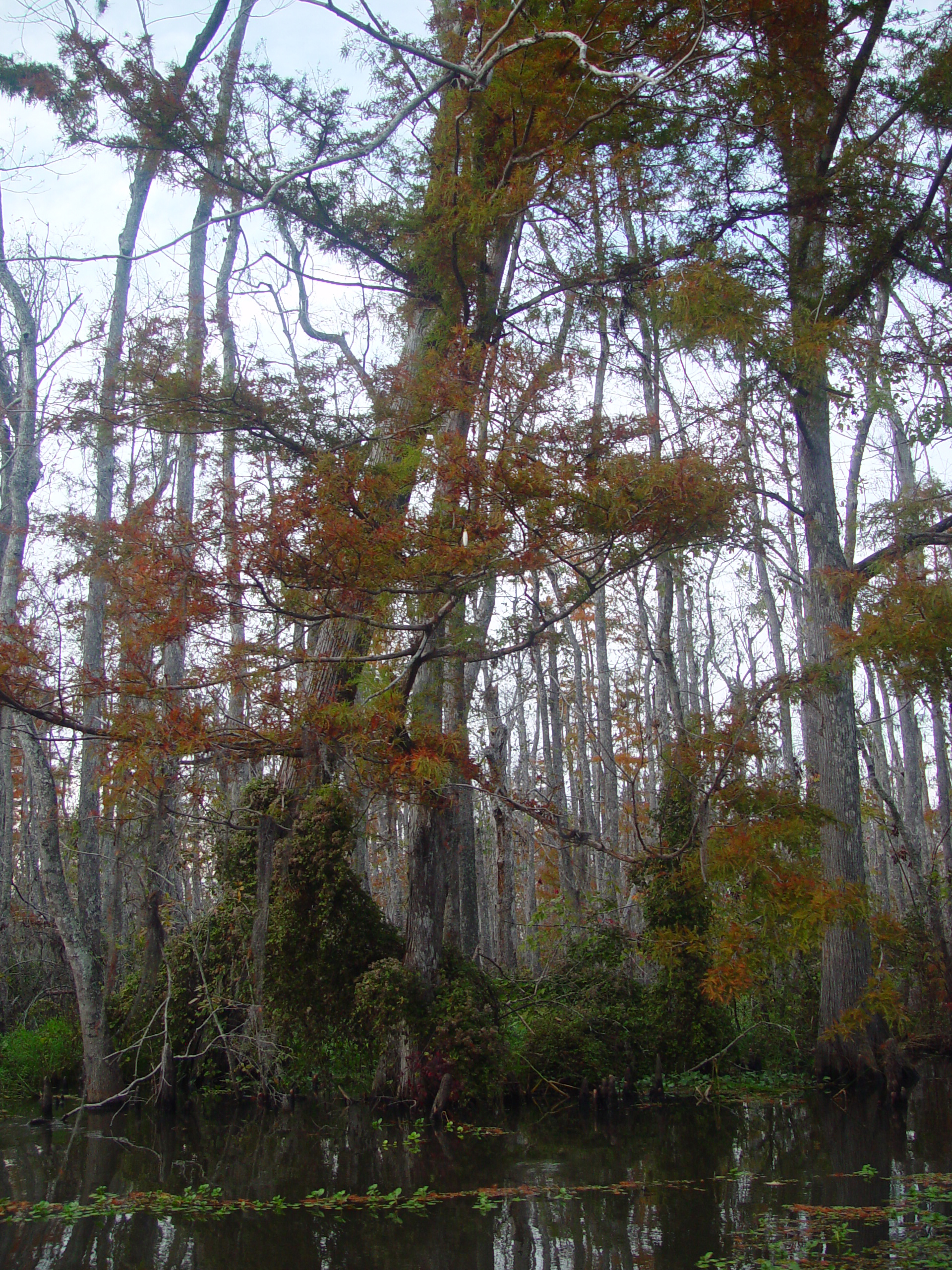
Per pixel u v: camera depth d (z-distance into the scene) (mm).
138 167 14094
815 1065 15602
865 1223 7777
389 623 10023
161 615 9188
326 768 11852
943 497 14555
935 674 10656
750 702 11078
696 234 13914
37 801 13742
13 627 9461
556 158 12430
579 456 8992
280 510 8570
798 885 9516
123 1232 7926
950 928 21422
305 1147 11297
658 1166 10164
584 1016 15156
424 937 13219
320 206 14414
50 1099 12750
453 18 13781
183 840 15961
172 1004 14375
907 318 17156
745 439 13719
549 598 15711
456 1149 11125
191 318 14648
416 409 10805
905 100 14117
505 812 20469
